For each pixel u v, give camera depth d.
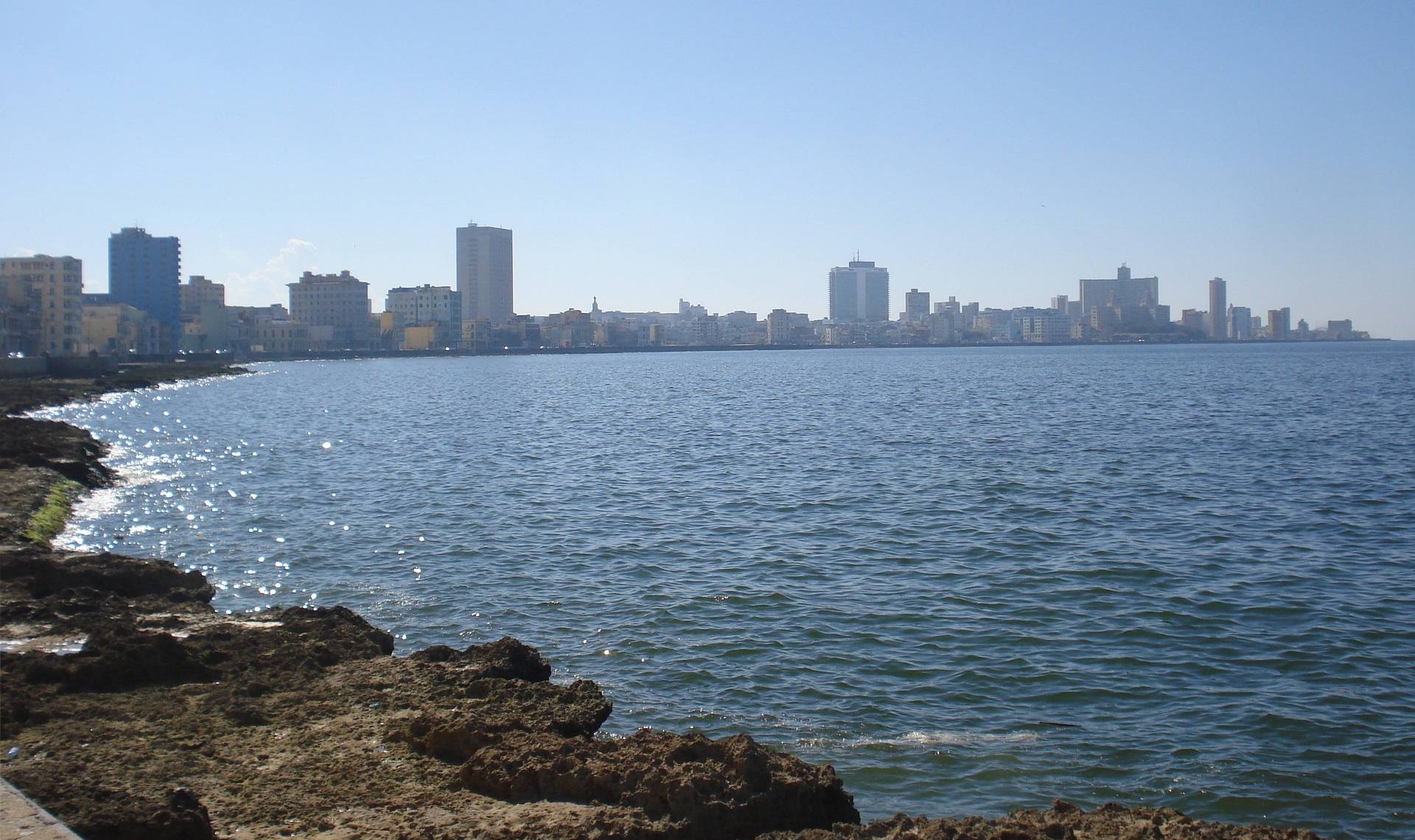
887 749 17.17
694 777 12.34
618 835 11.65
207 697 16.52
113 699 16.44
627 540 33.75
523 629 23.91
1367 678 20.38
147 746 14.55
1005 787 15.89
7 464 44.34
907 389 129.25
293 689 17.02
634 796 12.45
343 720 15.67
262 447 65.50
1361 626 23.69
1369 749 17.12
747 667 21.16
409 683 17.20
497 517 38.41
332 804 12.76
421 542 33.84
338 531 35.94
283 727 15.38
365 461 57.31
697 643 22.69
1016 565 29.67
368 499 43.06
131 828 11.33
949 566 29.70
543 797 12.89
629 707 19.03
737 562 30.39
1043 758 16.86
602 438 69.12
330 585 28.12
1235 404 96.81
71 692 16.73
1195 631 23.41
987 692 19.67
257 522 37.84
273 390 137.50
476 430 76.25
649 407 100.81
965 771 16.39
